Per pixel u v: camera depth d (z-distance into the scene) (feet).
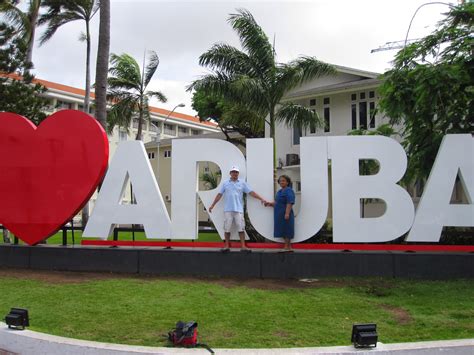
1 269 33.96
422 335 18.86
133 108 85.97
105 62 47.98
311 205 31.27
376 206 64.44
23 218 34.60
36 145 34.58
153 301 23.90
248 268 30.68
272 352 15.93
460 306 22.95
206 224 45.34
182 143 33.12
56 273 32.32
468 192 29.86
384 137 30.78
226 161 32.63
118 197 33.68
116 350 16.37
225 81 50.24
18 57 49.75
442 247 30.40
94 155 33.19
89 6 64.03
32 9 62.54
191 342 17.39
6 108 47.44
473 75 39.04
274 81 49.67
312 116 53.01
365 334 16.30
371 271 29.71
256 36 49.60
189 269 31.50
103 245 34.45
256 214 31.83
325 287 27.30
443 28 42.34
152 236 33.01
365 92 70.49
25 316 19.21
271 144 32.04
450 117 40.86
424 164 40.88
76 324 20.17
